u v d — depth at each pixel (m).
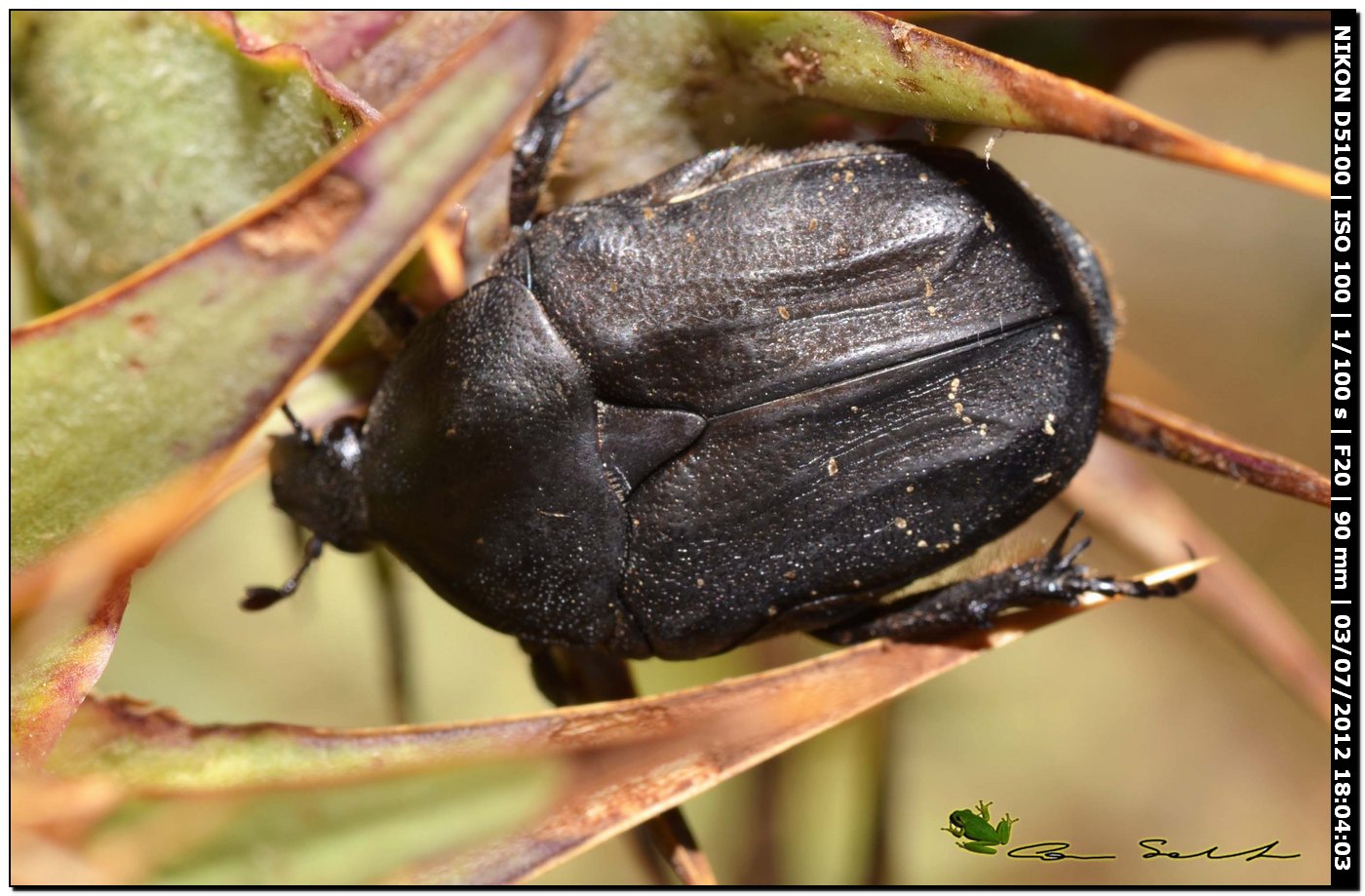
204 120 0.10
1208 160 0.09
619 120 0.10
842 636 0.10
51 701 0.09
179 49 0.10
